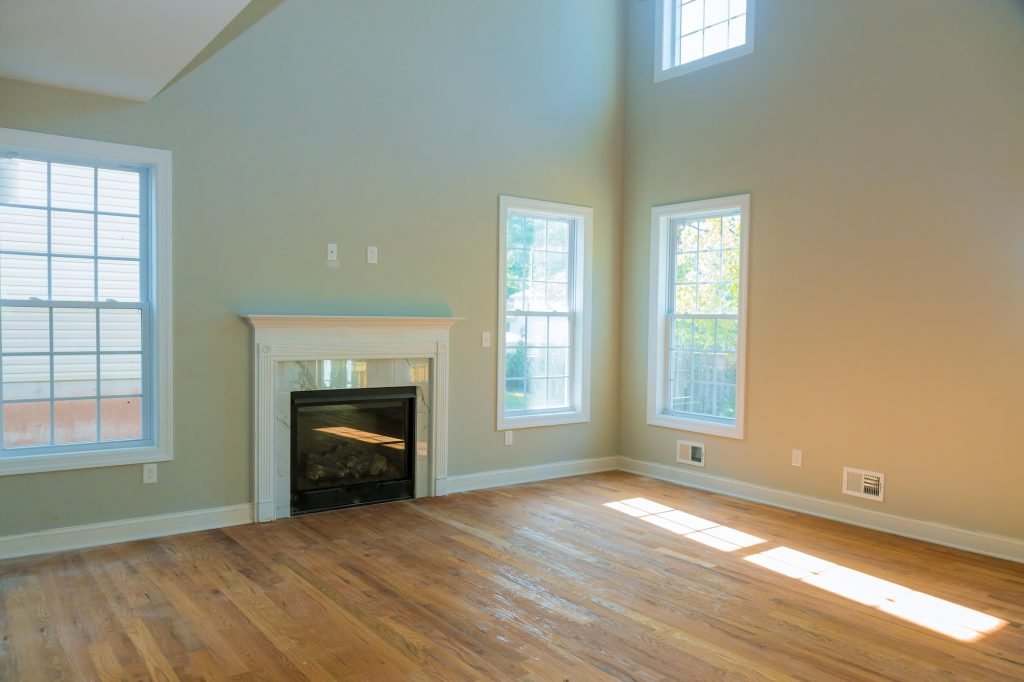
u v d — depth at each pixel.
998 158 4.23
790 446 5.27
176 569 3.85
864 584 3.76
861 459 4.86
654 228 6.27
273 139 4.77
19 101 3.94
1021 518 4.15
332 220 5.01
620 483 6.04
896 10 4.67
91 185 4.26
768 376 5.41
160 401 4.40
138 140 4.30
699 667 2.83
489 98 5.72
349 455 5.16
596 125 6.37
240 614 3.28
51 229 4.14
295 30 4.84
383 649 2.95
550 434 6.21
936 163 4.49
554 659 2.88
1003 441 4.22
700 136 5.89
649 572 3.90
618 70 6.50
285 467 4.85
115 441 4.36
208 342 4.57
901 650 3.02
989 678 2.79
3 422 4.03
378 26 5.18
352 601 3.45
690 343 6.11
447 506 5.23
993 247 4.25
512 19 5.84
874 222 4.79
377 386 5.22
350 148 5.07
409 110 5.33
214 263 4.57
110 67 3.74
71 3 3.02
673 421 6.11
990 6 4.25
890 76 4.70
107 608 3.33
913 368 4.61
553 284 6.31
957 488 4.41
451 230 5.55
